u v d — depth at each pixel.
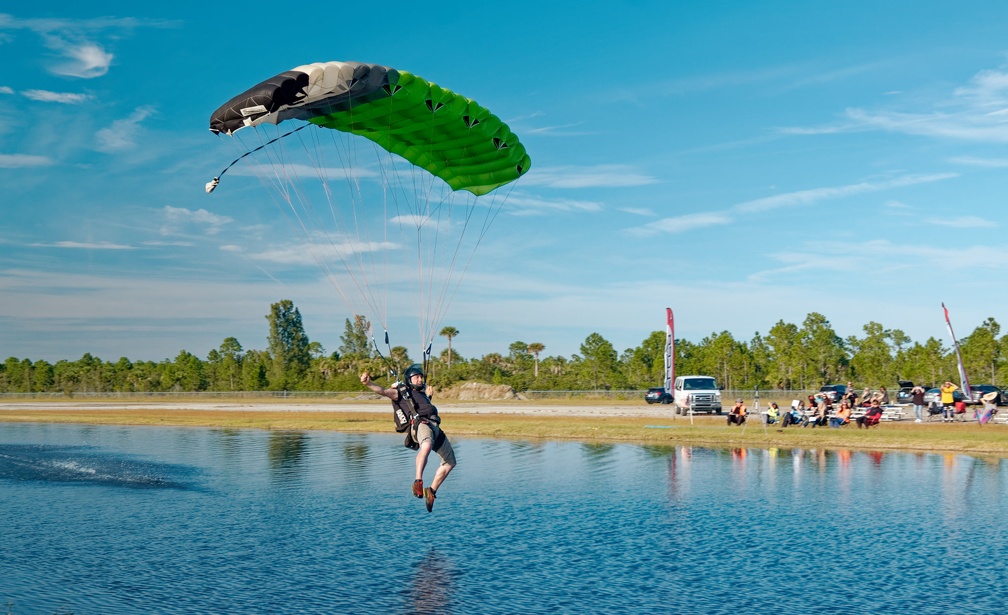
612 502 24.47
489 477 29.92
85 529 20.73
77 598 14.70
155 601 14.54
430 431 14.23
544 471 31.50
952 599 14.62
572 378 111.69
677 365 108.31
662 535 19.89
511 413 66.44
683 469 31.78
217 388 135.38
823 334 99.38
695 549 18.44
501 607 14.27
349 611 14.02
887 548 18.39
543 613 13.95
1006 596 14.77
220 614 13.83
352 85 16.62
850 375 99.94
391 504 24.39
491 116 19.27
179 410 80.38
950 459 34.19
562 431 46.44
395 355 120.31
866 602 14.47
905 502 24.03
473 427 49.50
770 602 14.51
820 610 14.05
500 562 17.34
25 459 36.44
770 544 18.86
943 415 49.50
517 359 135.62
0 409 87.75
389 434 50.47
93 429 56.22
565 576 16.22
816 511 22.78
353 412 73.75
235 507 23.95
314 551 18.33
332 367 123.38
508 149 20.22
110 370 142.62
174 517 22.36
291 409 81.94
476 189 21.64
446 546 18.81
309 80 16.48
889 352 98.81
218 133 17.31
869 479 28.61
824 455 36.03
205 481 29.33
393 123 18.94
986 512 22.44
